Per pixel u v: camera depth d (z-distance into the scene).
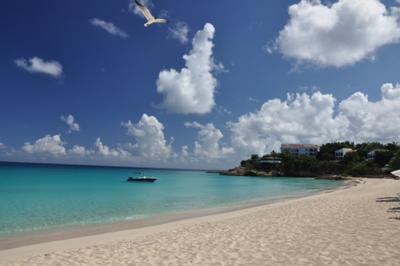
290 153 167.88
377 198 27.09
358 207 20.83
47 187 54.16
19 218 21.73
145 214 24.05
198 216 22.38
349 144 173.25
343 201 25.47
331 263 8.98
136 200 35.38
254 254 10.19
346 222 15.12
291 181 99.12
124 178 100.06
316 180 107.12
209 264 9.29
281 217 17.88
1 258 10.62
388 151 125.50
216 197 39.72
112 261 9.83
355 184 69.69
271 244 11.41
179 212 25.08
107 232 16.45
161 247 11.55
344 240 11.47
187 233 14.21
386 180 83.62
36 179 80.56
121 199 36.41
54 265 9.55
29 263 9.82
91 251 11.16
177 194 44.59
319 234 12.70
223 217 20.19
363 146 164.88
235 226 15.52
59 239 14.70
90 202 32.75
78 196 39.44
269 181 99.00
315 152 182.88
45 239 14.77
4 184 60.00
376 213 17.73
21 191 45.38
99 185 63.94
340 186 66.44
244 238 12.59
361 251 9.98
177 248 11.33
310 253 10.04
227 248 11.08
